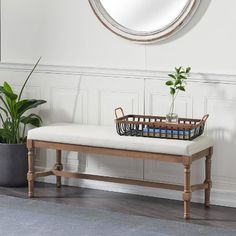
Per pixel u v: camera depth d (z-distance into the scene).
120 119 6.62
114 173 7.05
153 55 6.81
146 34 6.77
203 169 6.74
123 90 6.94
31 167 6.81
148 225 6.21
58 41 7.15
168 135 6.43
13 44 7.33
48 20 7.17
